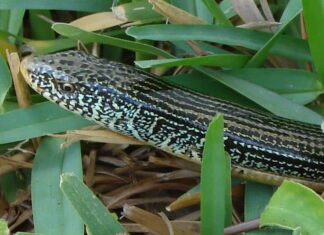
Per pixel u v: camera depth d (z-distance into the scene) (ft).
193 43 1.34
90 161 1.33
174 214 1.32
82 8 1.36
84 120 1.30
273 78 1.33
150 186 1.32
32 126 1.29
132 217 1.24
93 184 1.34
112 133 1.30
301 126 1.30
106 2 1.37
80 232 1.22
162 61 1.27
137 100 1.28
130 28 1.29
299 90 1.33
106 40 1.30
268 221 1.18
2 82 1.29
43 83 1.28
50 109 1.30
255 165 1.29
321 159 1.29
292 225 1.17
